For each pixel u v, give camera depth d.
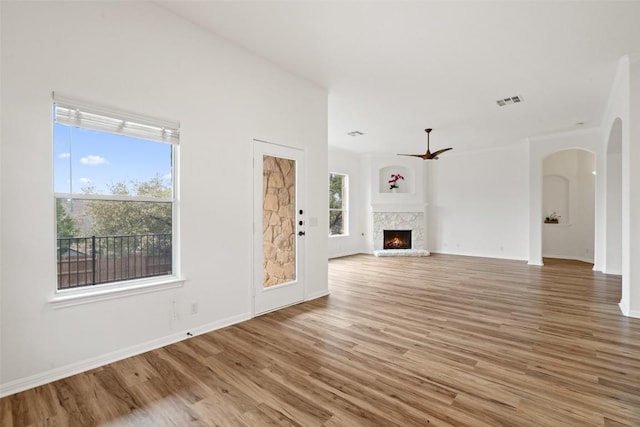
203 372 2.36
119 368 2.41
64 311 2.29
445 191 9.30
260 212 3.69
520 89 4.54
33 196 2.16
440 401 2.00
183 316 2.96
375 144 8.12
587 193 7.78
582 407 1.93
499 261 7.77
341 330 3.21
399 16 2.89
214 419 1.83
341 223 9.09
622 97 3.92
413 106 5.23
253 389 2.13
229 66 3.33
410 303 4.18
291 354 2.66
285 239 4.07
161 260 2.92
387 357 2.61
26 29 2.12
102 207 2.58
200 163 3.08
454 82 4.32
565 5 2.71
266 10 2.82
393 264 7.43
